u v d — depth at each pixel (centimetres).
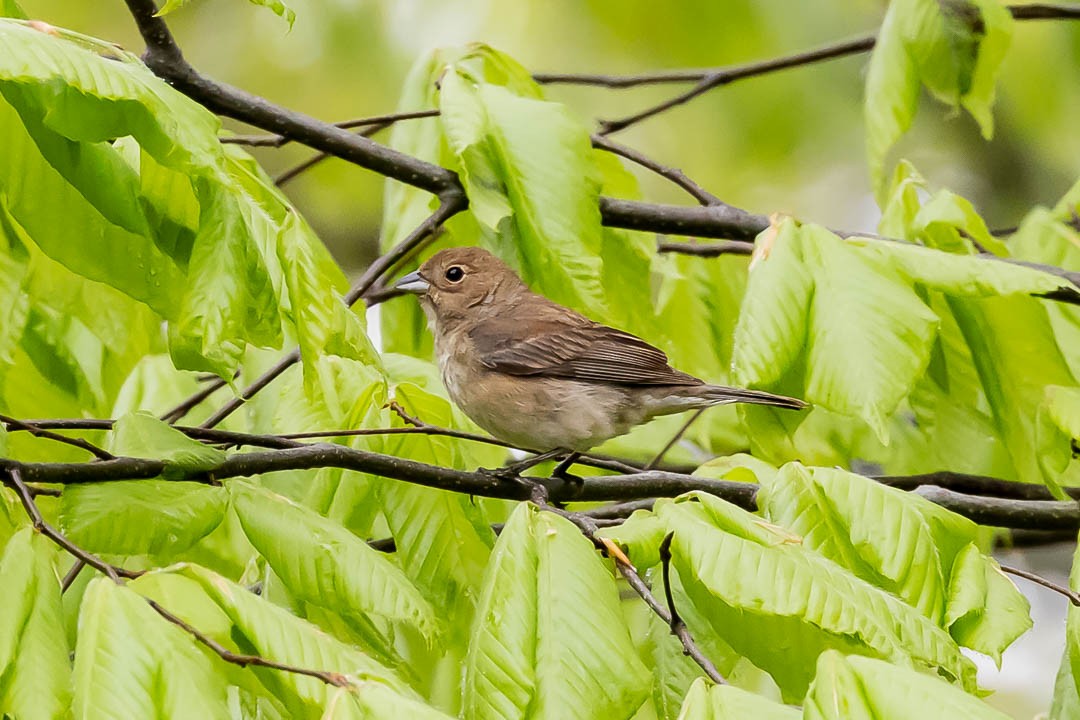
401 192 1316
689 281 1350
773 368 905
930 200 1180
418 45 1839
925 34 1176
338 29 1850
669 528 725
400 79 1839
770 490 818
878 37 1269
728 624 782
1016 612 764
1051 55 1759
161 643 589
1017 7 1320
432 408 1018
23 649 614
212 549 1055
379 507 995
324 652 620
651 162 1248
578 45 1858
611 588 692
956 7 1167
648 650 994
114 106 751
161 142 740
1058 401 984
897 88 1191
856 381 891
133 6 1077
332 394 1005
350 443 992
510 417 1236
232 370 852
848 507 789
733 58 1869
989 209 2077
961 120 2073
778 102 1931
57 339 1109
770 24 1848
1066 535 1423
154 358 1243
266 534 770
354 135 1177
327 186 2034
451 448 1011
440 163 1262
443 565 948
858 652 740
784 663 777
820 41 1864
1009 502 1066
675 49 1859
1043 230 1258
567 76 1370
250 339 840
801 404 1086
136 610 598
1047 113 1812
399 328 1409
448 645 978
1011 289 929
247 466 849
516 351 1232
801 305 924
